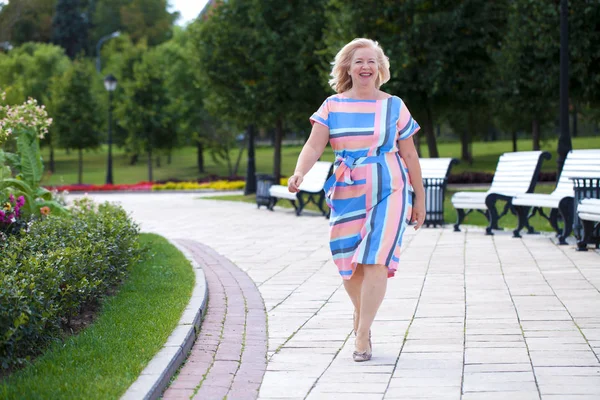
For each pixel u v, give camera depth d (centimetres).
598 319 693
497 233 1412
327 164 1997
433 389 506
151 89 4812
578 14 2145
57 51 6919
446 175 1575
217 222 1902
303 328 698
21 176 1205
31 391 458
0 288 515
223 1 2883
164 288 838
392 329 682
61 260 639
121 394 461
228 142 5103
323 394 504
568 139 1512
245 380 539
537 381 514
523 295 816
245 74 2881
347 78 607
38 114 1234
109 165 4278
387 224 566
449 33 2378
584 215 1095
